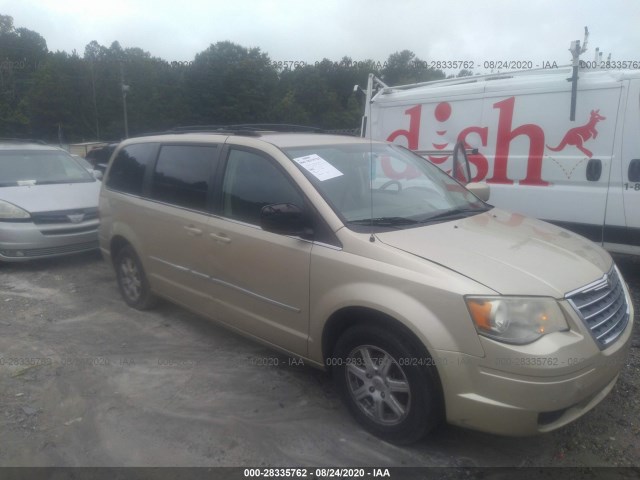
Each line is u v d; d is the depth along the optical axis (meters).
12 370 4.14
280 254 3.54
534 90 6.20
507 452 3.09
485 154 6.68
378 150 4.30
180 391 3.81
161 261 4.71
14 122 44.66
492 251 3.12
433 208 3.90
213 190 4.14
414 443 3.12
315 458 3.06
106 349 4.51
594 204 5.85
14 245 6.69
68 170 8.27
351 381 3.31
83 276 6.64
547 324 2.70
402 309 2.88
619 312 3.15
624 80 5.55
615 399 3.58
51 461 3.08
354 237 3.21
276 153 3.78
